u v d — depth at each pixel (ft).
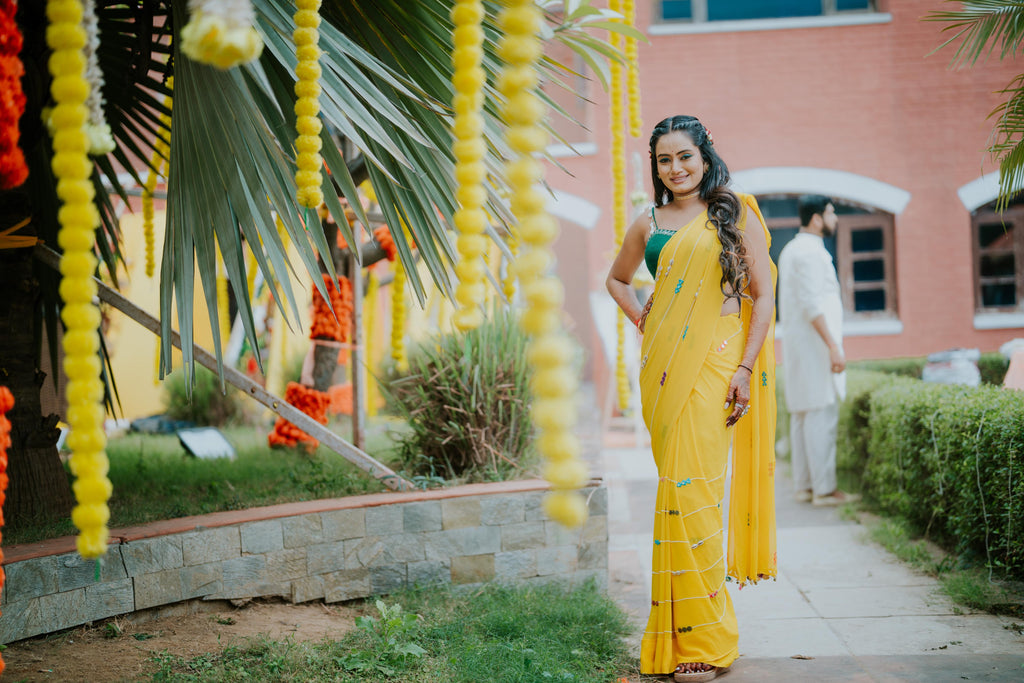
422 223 9.94
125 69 13.16
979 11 13.93
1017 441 12.42
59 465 13.26
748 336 10.75
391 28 9.86
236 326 28.48
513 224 10.36
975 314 35.45
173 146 8.90
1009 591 12.66
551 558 13.48
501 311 15.87
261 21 8.24
